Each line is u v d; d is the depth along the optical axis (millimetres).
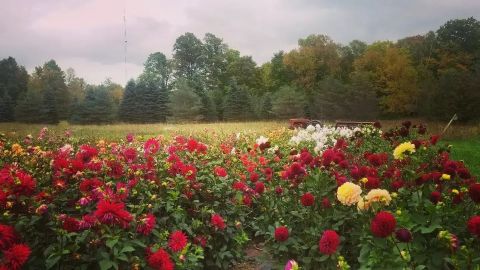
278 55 68250
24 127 27047
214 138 11633
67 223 2992
